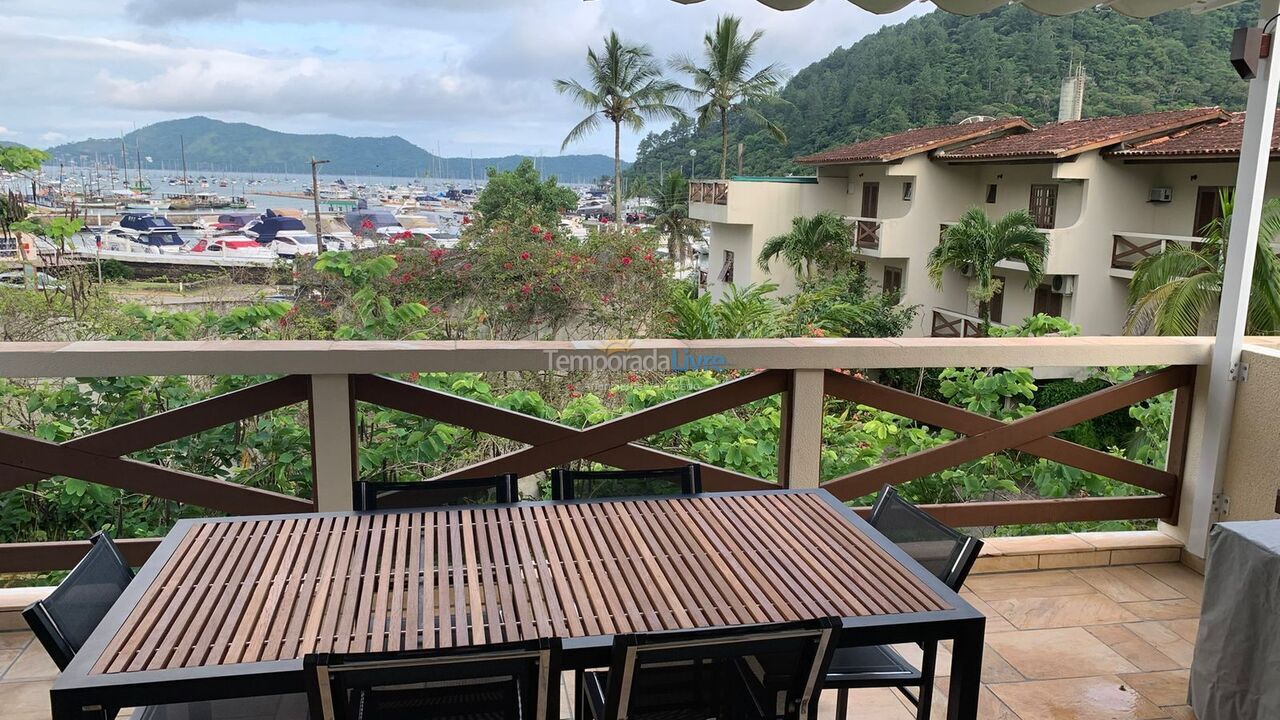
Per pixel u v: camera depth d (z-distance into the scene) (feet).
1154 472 12.32
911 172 60.90
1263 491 11.16
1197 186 48.16
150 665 4.56
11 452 9.65
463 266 32.37
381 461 11.59
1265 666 7.47
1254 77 9.97
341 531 6.55
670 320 30.89
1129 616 10.60
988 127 61.26
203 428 9.93
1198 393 12.00
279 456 11.63
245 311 14.60
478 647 4.39
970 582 11.54
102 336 20.20
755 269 70.90
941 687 8.86
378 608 5.28
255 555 6.05
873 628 5.26
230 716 5.64
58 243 22.22
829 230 63.05
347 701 4.42
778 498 7.60
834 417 13.97
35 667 8.82
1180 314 34.01
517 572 5.88
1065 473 13.53
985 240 52.70
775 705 5.21
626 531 6.73
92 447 9.77
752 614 5.35
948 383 13.87
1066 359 11.47
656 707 4.99
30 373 9.24
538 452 10.64
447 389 12.31
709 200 72.95
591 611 5.32
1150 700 8.73
